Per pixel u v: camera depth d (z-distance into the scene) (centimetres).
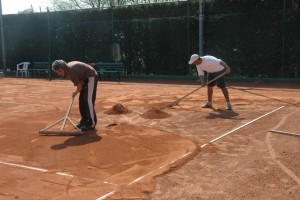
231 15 1596
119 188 450
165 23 1778
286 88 1335
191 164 527
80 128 739
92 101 731
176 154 570
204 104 967
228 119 806
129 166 532
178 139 655
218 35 1641
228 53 1630
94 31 2000
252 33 1562
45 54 2186
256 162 527
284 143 613
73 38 2075
